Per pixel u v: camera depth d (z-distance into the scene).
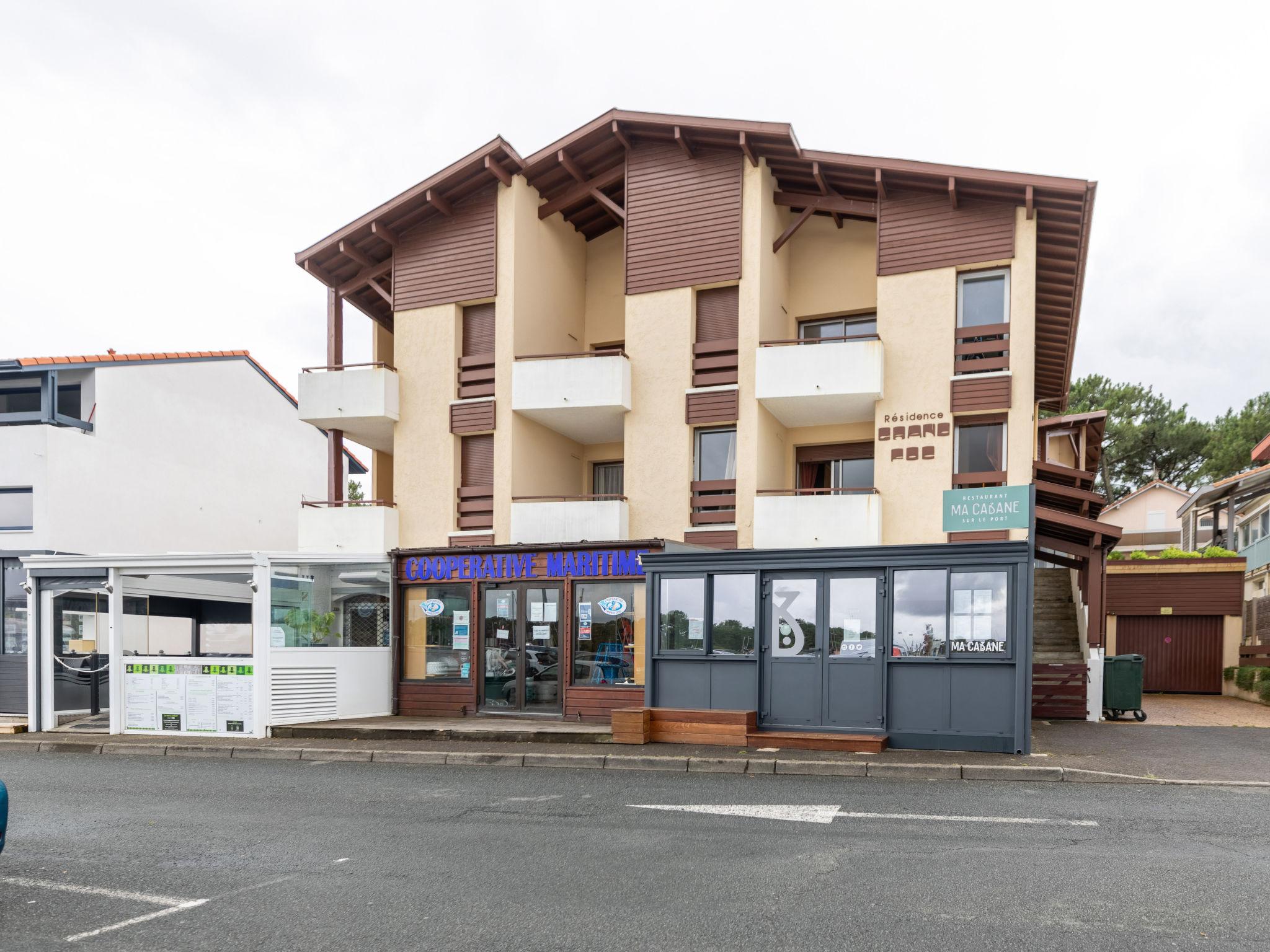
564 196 20.38
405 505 20.03
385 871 6.55
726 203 18.45
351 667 15.38
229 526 26.16
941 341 17.08
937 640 11.77
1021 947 4.90
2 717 17.02
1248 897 5.71
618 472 21.86
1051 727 14.73
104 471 21.70
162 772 11.59
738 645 12.91
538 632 15.23
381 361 23.08
